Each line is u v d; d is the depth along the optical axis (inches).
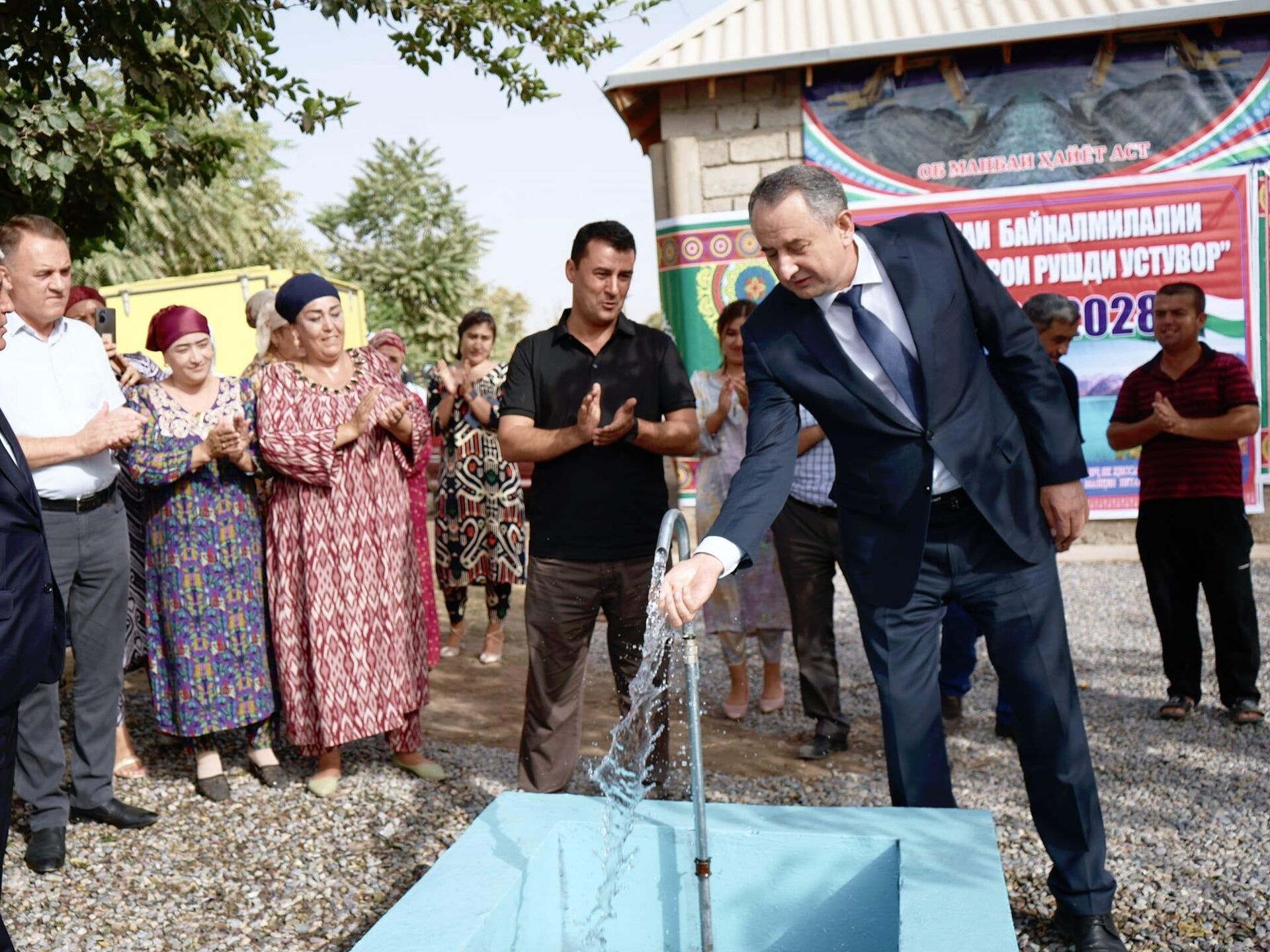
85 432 152.3
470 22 212.7
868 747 198.1
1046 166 338.0
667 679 152.0
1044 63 334.0
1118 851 148.1
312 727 174.7
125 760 190.1
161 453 169.9
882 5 362.9
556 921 100.9
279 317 189.8
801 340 117.0
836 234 109.6
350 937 132.6
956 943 76.4
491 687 248.1
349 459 175.0
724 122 343.6
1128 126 334.0
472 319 267.6
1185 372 198.1
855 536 122.3
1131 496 345.4
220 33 187.8
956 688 204.1
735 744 200.2
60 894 144.0
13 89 187.5
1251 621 198.2
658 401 151.1
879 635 121.2
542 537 148.7
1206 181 332.8
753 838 95.3
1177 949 121.5
